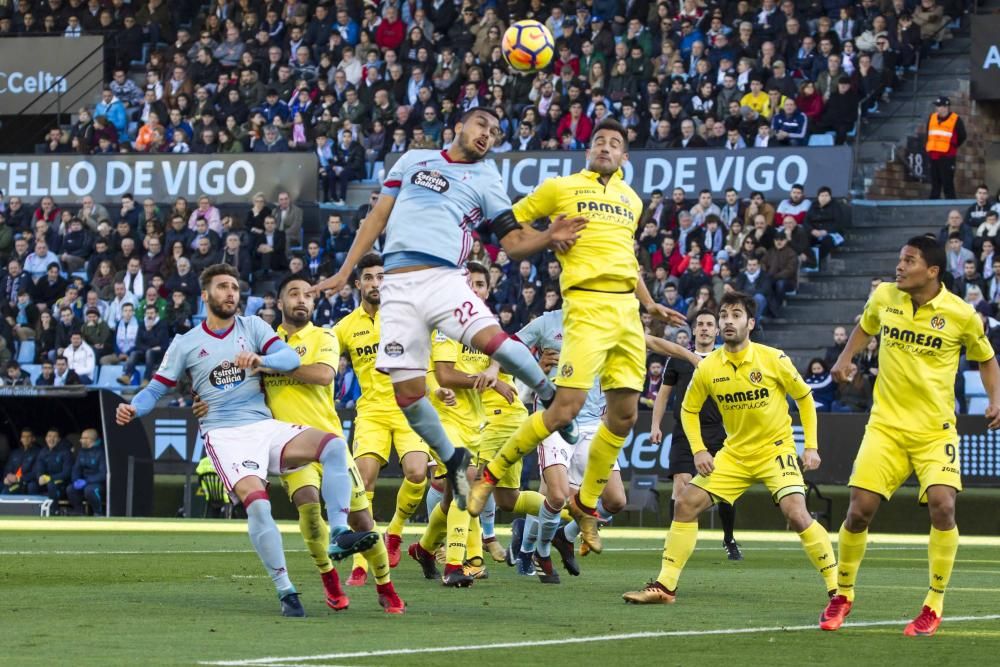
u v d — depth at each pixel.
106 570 15.05
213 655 8.29
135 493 29.88
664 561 11.98
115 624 9.95
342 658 8.17
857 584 14.41
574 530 14.47
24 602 11.55
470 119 11.05
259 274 35.50
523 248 11.16
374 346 14.55
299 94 38.84
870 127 36.22
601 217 12.17
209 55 41.00
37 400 30.84
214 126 39.03
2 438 31.48
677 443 18.34
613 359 12.49
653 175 33.81
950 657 8.59
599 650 8.72
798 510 11.48
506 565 16.31
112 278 35.72
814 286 32.34
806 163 32.88
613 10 37.38
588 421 16.47
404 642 9.00
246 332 10.92
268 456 10.71
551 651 8.63
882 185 35.44
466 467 11.35
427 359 11.05
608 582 14.22
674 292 30.44
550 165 34.31
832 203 32.38
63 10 44.81
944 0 37.12
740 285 31.36
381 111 38.00
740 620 10.70
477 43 38.56
